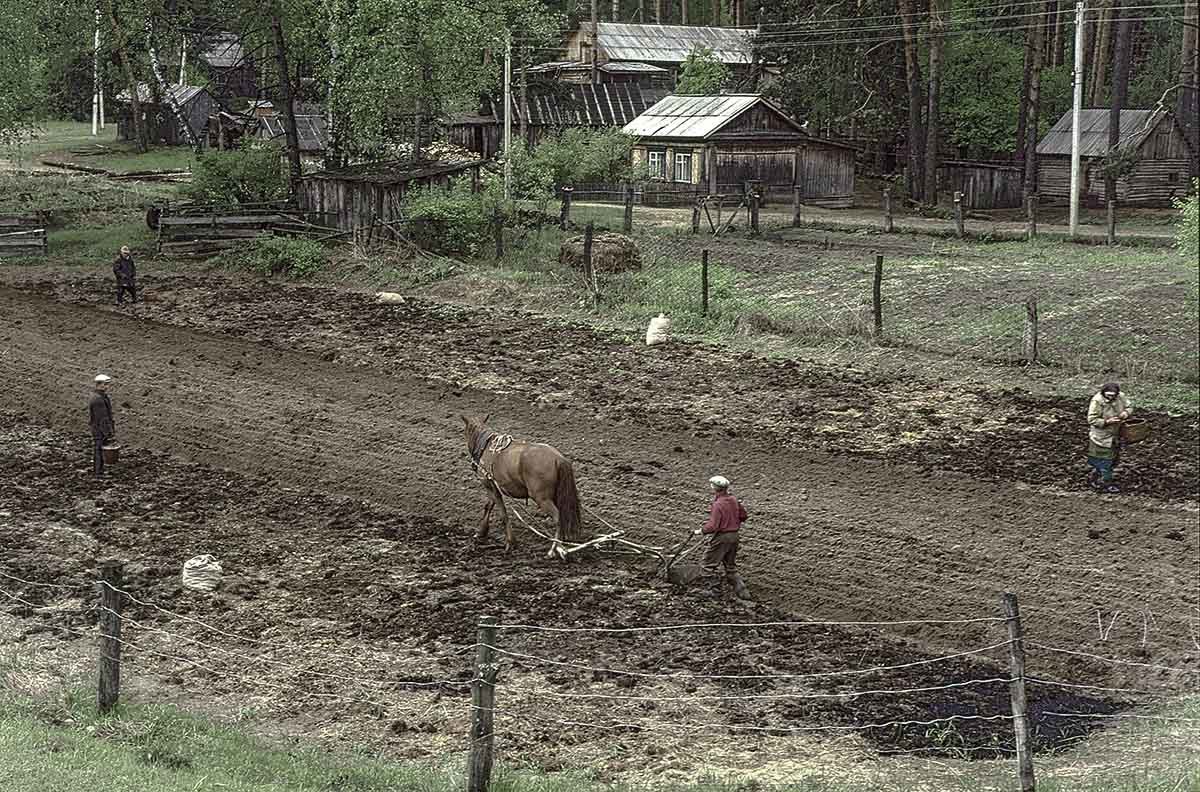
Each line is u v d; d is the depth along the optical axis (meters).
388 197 42.19
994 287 35.06
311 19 45.78
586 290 35.22
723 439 24.50
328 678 14.81
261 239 41.56
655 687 14.82
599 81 76.81
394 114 46.31
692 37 88.44
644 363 29.75
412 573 18.41
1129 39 64.75
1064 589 17.86
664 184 55.94
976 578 18.25
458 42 44.34
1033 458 23.00
